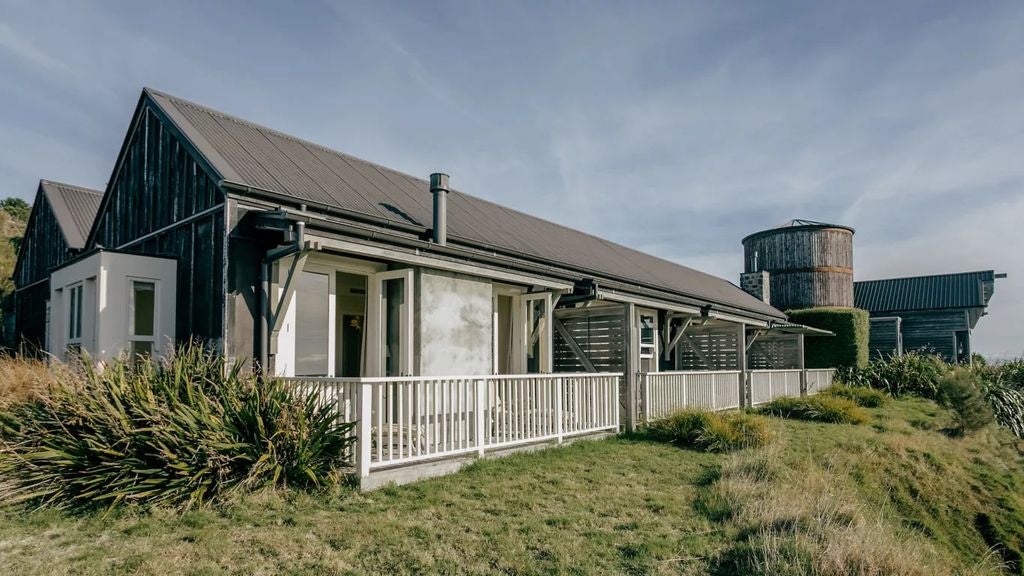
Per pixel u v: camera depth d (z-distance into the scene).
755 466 7.23
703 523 5.29
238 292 6.88
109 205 10.46
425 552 4.30
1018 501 9.64
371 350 8.64
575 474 6.88
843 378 21.23
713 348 16.81
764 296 26.73
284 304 6.89
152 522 4.59
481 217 12.39
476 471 6.73
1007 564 7.95
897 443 10.76
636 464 7.58
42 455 5.00
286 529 4.60
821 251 28.81
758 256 30.86
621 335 10.96
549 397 8.52
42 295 14.79
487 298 9.44
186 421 5.16
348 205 8.29
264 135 10.29
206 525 4.61
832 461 8.73
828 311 24.25
